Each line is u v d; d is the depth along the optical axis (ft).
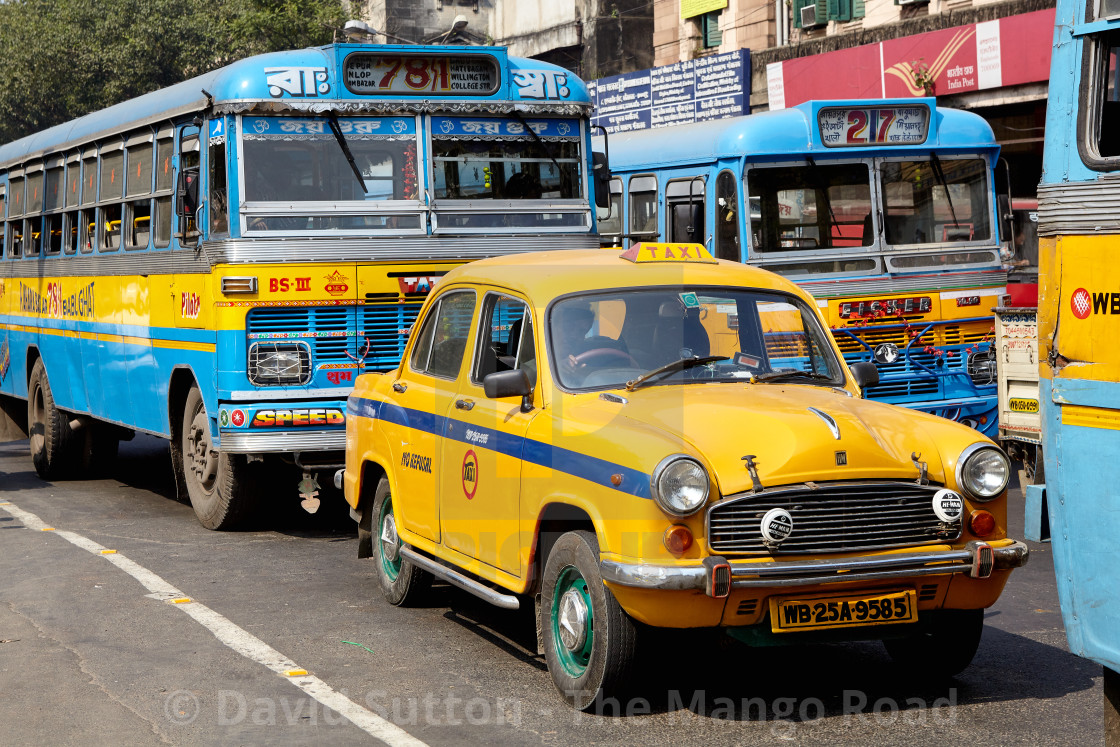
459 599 25.43
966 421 38.50
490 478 20.29
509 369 20.89
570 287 20.53
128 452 52.08
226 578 27.50
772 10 79.92
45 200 46.57
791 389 19.81
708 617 16.76
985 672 20.02
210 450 32.96
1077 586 13.89
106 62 125.90
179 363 33.53
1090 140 13.66
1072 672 19.93
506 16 117.19
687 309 20.59
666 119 87.56
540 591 19.47
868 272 37.96
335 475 29.86
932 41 65.82
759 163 37.81
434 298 24.06
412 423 23.35
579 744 16.88
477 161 32.71
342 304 30.86
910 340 37.86
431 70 32.35
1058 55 14.12
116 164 39.11
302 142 31.19
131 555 30.14
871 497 17.17
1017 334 34.55
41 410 46.32
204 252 31.24
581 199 33.94
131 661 21.09
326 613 24.31
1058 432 14.06
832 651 21.56
